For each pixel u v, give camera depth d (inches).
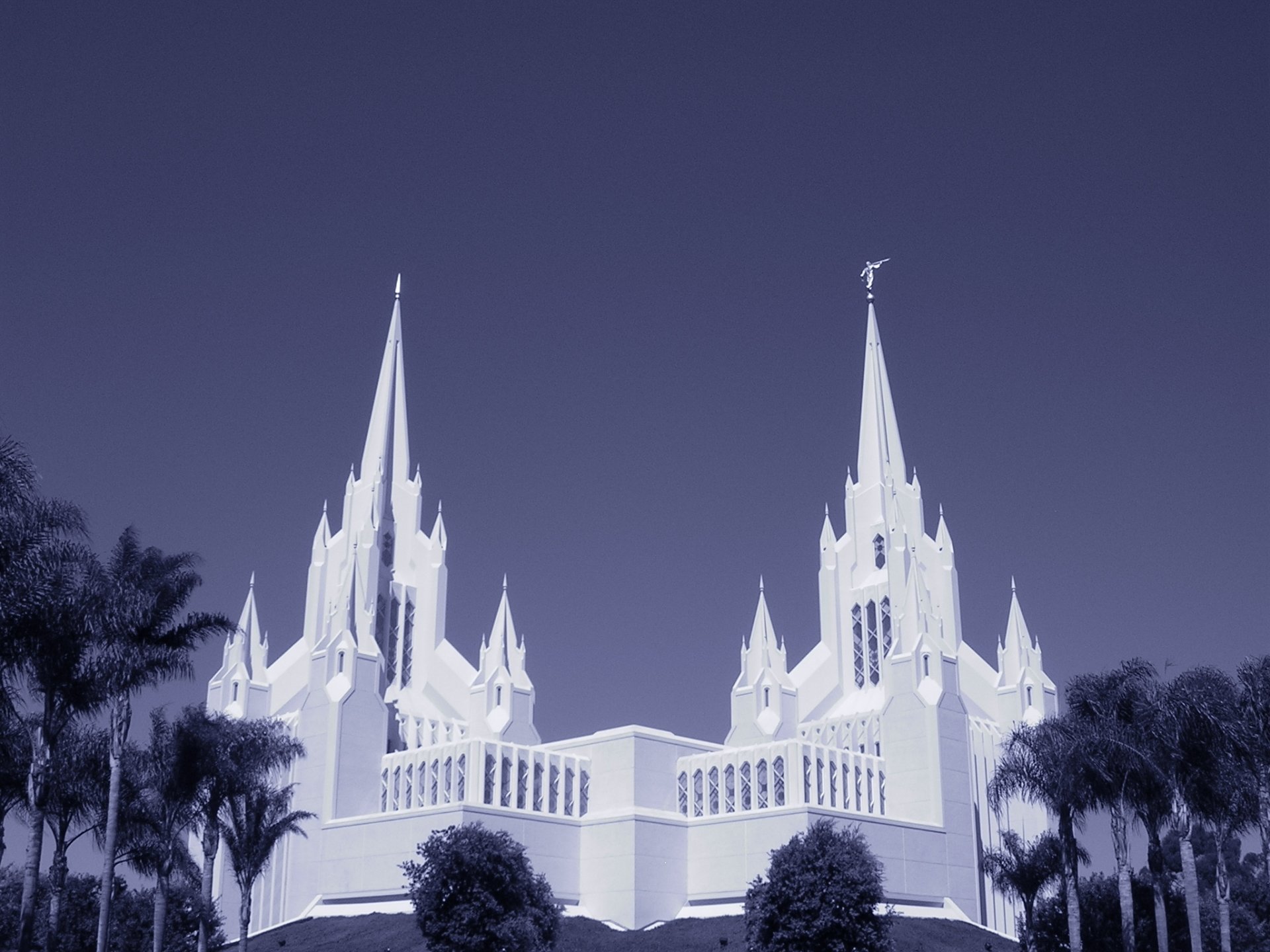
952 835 4431.6
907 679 4682.6
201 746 2719.0
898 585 5191.9
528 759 4279.0
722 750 4520.2
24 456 1787.6
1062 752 2635.3
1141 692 2628.0
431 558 5428.2
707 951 3366.1
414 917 3555.6
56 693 2161.7
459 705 5191.9
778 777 4205.2
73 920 3631.9
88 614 2121.1
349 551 5172.2
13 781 2445.9
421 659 5270.7
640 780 4266.7
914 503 5590.6
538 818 4020.7
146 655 2279.8
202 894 2901.1
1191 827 2551.7
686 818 4163.4
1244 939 3449.8
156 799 2716.5
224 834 2906.0
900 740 4628.4
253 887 4320.9
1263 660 2701.8
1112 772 2573.8
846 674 5398.6
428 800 4247.0
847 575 5565.9
